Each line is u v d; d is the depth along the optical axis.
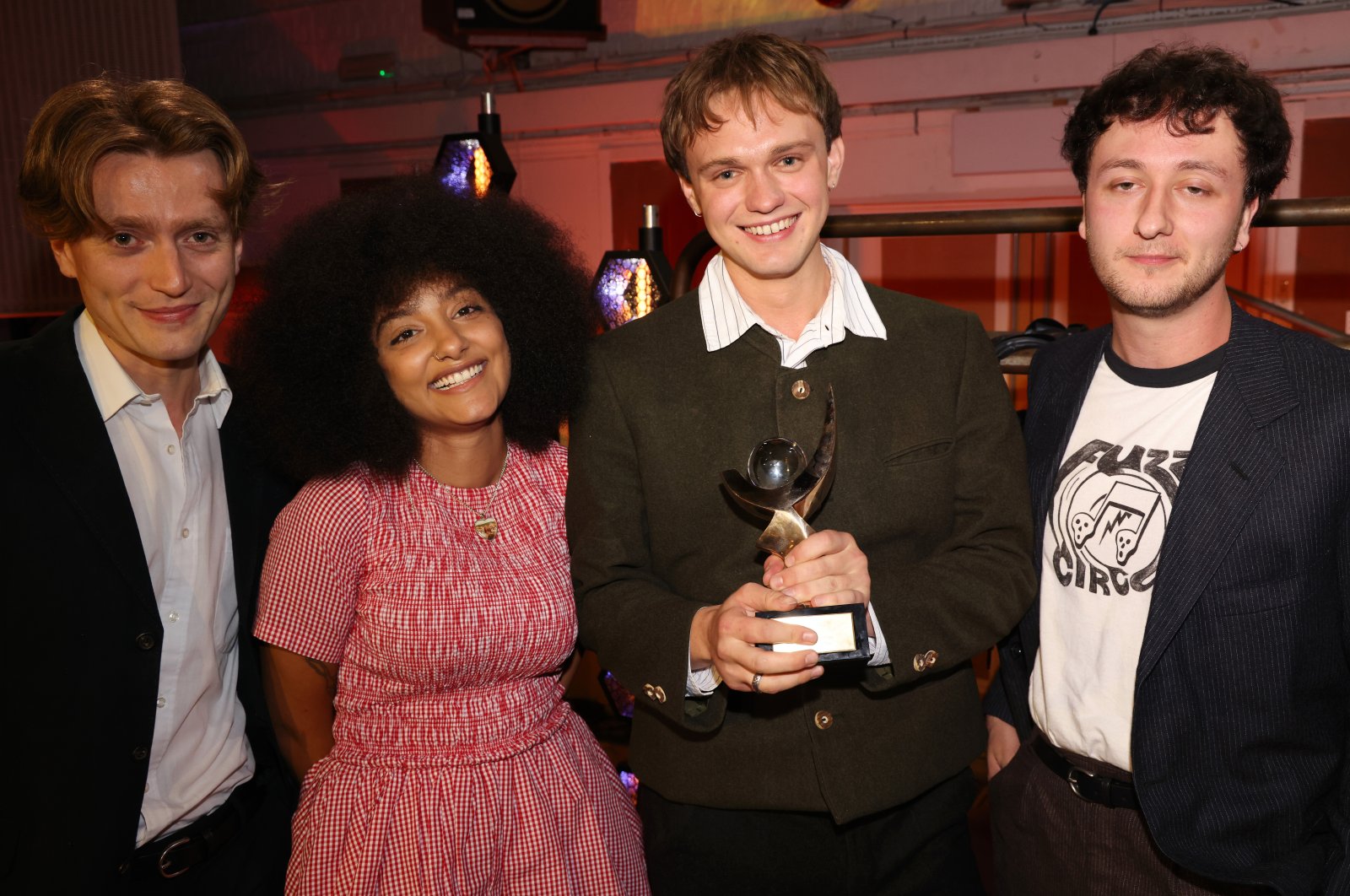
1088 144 1.39
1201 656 1.32
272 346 1.41
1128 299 1.34
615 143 6.04
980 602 1.34
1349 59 4.34
